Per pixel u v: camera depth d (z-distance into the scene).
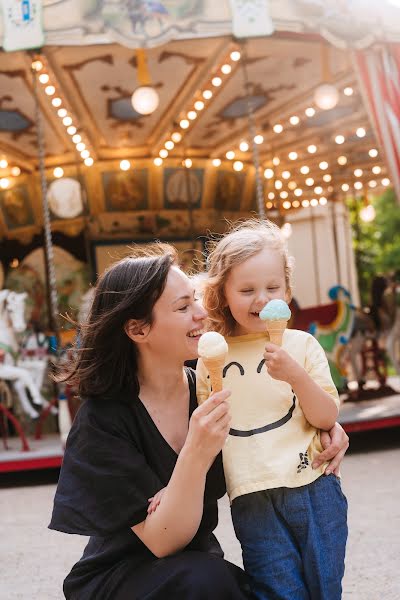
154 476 2.07
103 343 2.18
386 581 3.66
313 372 2.30
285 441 2.19
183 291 2.16
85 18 6.83
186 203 12.49
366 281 19.03
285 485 2.12
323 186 15.29
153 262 2.18
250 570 2.15
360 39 7.42
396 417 8.44
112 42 6.86
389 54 7.80
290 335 2.38
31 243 12.07
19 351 9.86
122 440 2.12
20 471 8.84
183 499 1.94
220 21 6.95
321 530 2.13
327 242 16.69
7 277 11.96
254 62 8.55
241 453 2.19
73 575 2.23
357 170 14.29
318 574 2.09
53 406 10.17
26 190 11.88
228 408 1.93
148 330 2.16
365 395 10.64
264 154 12.98
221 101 10.04
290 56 8.46
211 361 1.89
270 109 10.68
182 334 2.15
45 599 3.79
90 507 2.04
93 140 11.34
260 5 7.02
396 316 10.88
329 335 10.32
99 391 2.19
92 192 12.06
